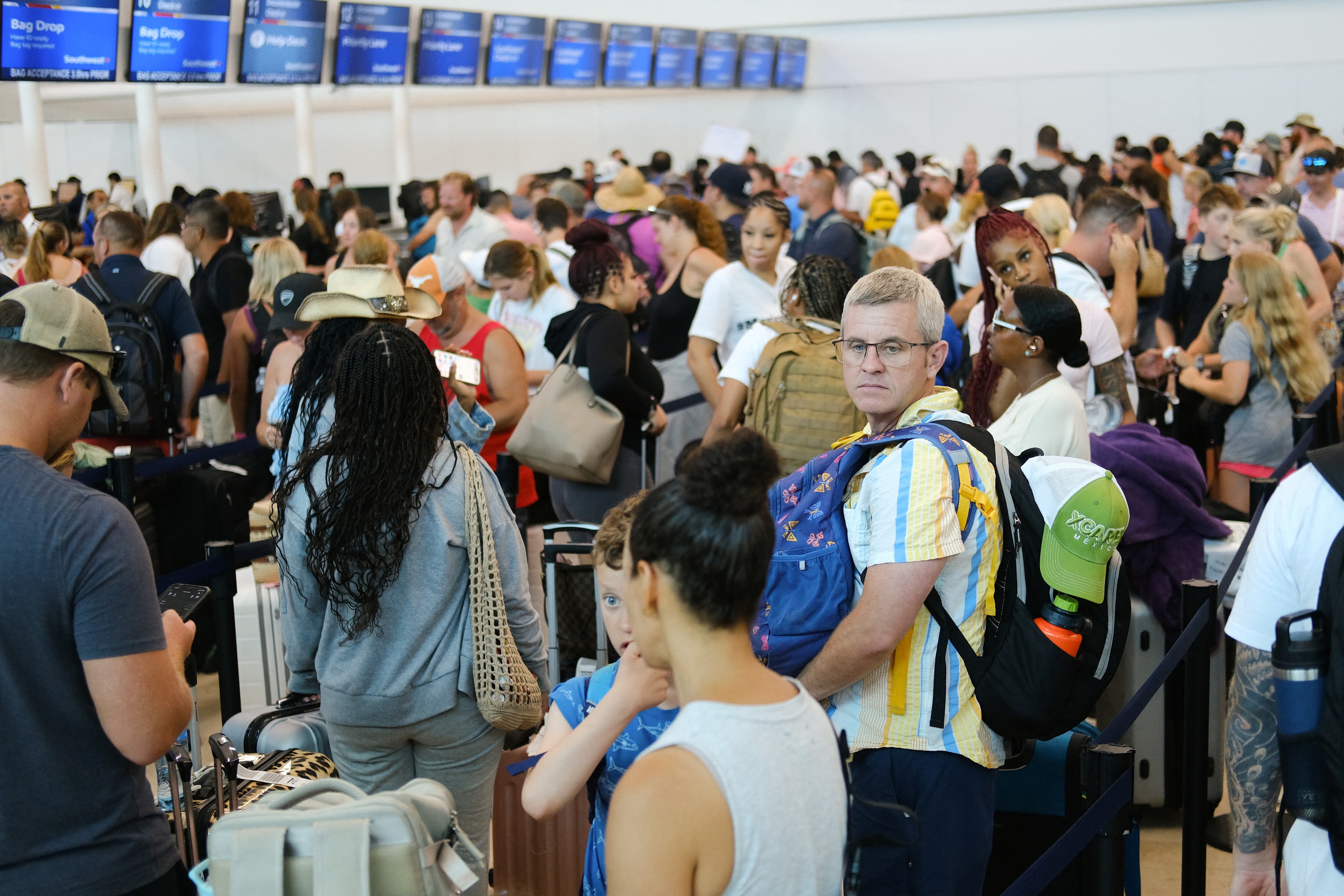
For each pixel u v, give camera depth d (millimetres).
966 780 2096
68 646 1719
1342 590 1699
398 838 1510
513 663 2430
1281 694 1747
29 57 8062
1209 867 3197
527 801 1732
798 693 1410
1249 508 4488
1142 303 6426
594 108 20750
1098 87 18234
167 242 7035
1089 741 2539
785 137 20422
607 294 4254
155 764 2586
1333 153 7754
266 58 10312
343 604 2367
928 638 2086
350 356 2365
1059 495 2119
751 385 3662
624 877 1265
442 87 12750
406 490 2338
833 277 3746
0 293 4480
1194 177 9750
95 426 4523
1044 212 5316
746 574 1332
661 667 1420
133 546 1757
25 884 1717
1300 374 4516
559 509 4492
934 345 2250
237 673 3512
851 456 2135
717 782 1279
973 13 18812
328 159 20703
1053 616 2117
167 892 1868
